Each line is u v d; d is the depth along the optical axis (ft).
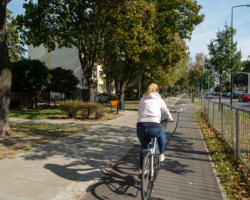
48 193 10.89
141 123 11.02
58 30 49.70
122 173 13.85
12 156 16.62
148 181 10.91
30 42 49.44
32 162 15.44
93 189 11.53
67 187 11.62
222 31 48.47
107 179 12.88
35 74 59.16
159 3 52.03
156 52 55.77
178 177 13.37
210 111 34.45
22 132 26.45
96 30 51.01
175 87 212.43
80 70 118.42
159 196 10.97
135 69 70.44
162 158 11.64
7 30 83.35
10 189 11.18
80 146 20.29
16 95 62.18
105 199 10.52
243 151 15.19
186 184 12.39
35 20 45.44
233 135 18.17
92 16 49.47
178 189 11.76
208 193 11.35
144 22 45.19
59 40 55.98
